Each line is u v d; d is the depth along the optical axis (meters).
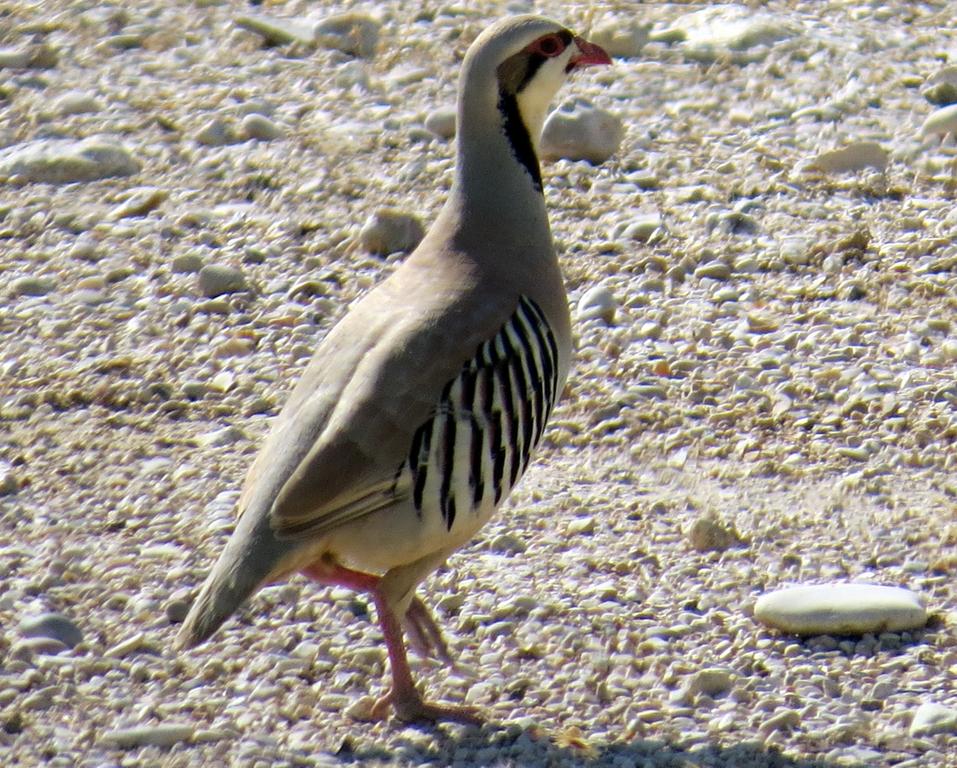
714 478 11.03
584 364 12.44
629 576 9.90
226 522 10.42
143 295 13.59
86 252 14.24
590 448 11.46
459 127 9.12
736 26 18.27
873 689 8.73
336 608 9.58
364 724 8.52
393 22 18.95
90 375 12.37
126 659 9.08
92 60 18.16
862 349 12.51
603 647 9.15
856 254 13.84
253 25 18.72
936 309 13.04
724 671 8.80
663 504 10.67
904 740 8.31
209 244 14.38
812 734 8.36
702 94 17.02
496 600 9.62
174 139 16.25
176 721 8.49
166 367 12.49
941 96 16.64
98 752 8.25
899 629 9.28
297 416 8.32
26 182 15.57
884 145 15.69
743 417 11.75
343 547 8.25
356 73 17.53
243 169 15.63
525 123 9.21
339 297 13.45
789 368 12.29
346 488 7.98
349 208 14.91
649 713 8.55
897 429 11.50
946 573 9.84
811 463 11.16
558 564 9.99
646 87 17.17
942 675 8.88
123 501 10.74
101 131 16.42
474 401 8.36
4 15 19.33
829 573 9.87
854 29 18.52
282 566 7.95
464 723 8.48
